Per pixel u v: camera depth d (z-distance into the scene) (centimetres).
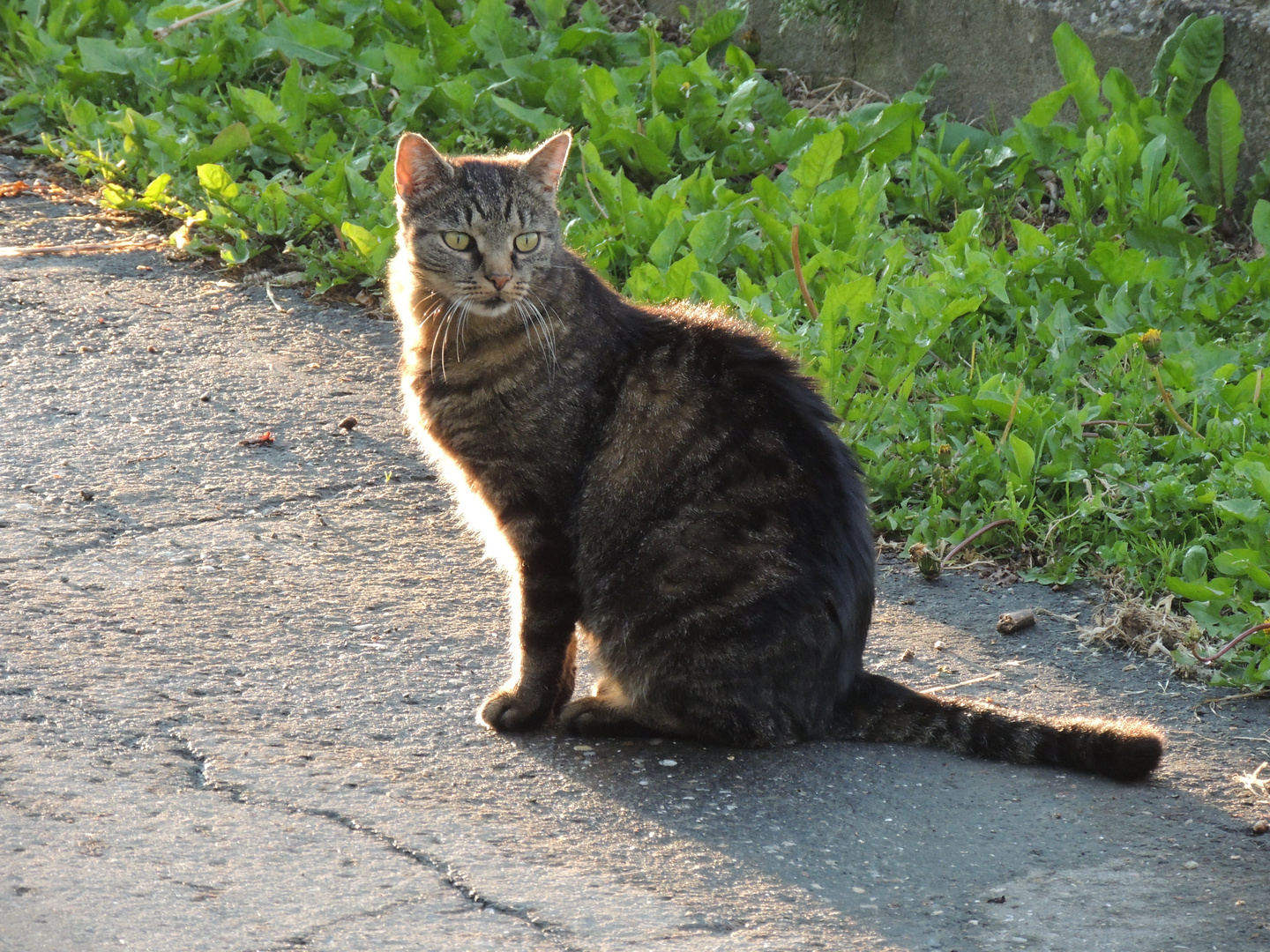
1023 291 1264
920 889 631
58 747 700
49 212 1527
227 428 1127
